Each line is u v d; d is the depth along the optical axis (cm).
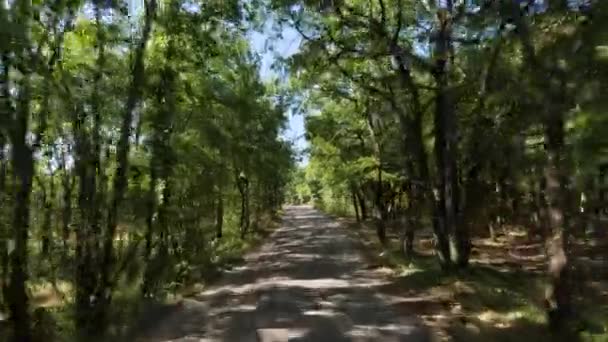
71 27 1083
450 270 1738
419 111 1859
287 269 2186
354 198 5038
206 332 1131
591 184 1002
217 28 1481
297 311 1335
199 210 2055
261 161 3641
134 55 1227
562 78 852
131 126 1227
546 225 1060
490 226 3206
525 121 1084
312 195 11038
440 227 1803
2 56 866
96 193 1166
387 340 1034
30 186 982
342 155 3111
